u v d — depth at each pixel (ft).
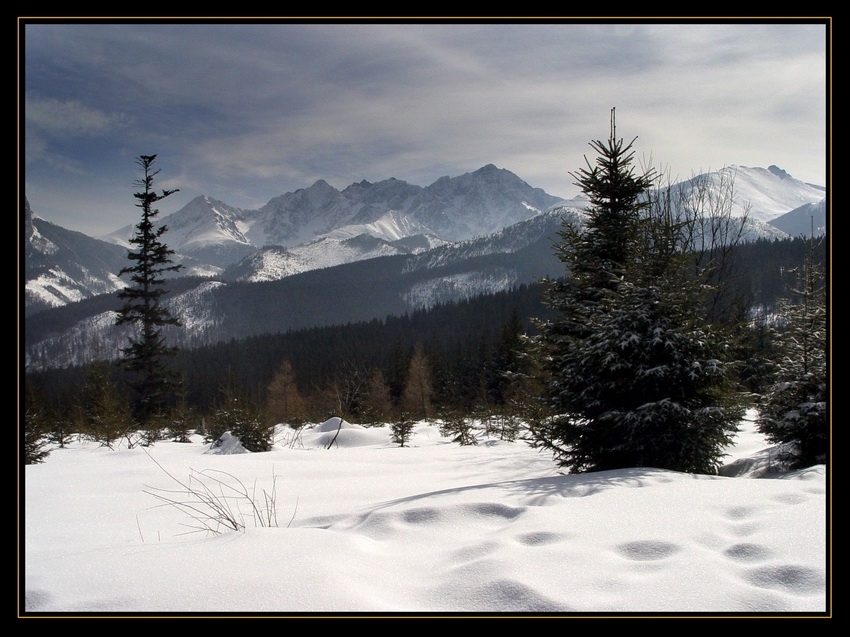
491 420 52.85
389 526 11.44
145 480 21.04
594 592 7.72
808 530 9.38
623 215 28.27
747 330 23.06
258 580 8.23
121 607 7.53
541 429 23.98
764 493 12.08
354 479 21.81
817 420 19.88
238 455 29.17
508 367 104.17
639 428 19.95
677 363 19.86
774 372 22.84
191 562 9.12
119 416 47.32
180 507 16.39
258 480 21.40
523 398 44.73
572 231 28.53
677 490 12.55
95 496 18.17
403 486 19.71
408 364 146.20
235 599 7.68
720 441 20.21
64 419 55.31
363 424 69.51
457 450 34.73
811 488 12.27
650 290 20.74
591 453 21.99
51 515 15.39
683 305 20.94
